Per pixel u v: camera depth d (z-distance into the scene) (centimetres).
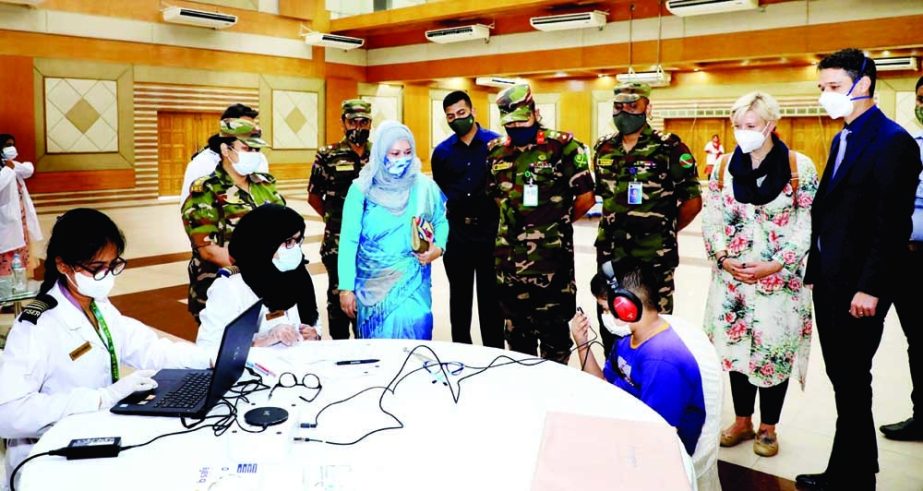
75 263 181
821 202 254
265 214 223
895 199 232
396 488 136
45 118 1164
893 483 266
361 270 301
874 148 237
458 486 137
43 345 183
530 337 337
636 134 340
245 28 1416
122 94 1254
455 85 1819
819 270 256
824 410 341
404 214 295
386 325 299
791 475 274
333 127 1597
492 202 386
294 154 1528
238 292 226
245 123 303
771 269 276
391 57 1598
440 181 395
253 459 148
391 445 156
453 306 405
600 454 148
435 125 1797
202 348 215
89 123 1217
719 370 200
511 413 174
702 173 1623
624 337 212
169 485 137
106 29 1221
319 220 1073
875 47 1012
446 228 315
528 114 313
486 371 207
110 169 1252
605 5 1258
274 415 170
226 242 305
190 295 325
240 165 302
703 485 195
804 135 1498
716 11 1091
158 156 1333
